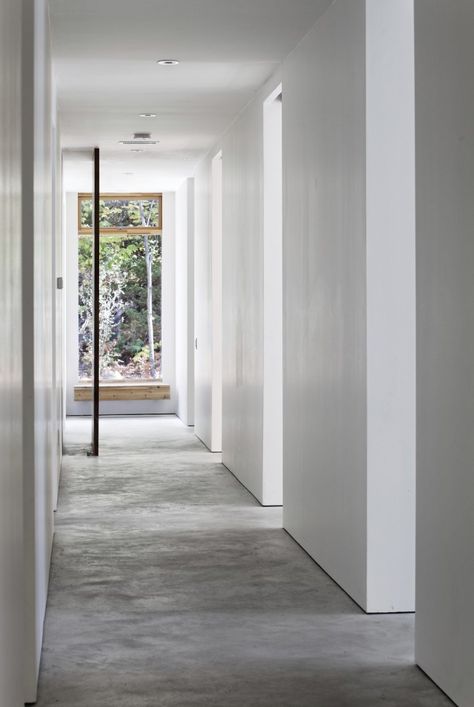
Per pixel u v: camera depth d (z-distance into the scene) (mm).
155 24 5910
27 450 3596
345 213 5074
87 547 6207
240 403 8633
